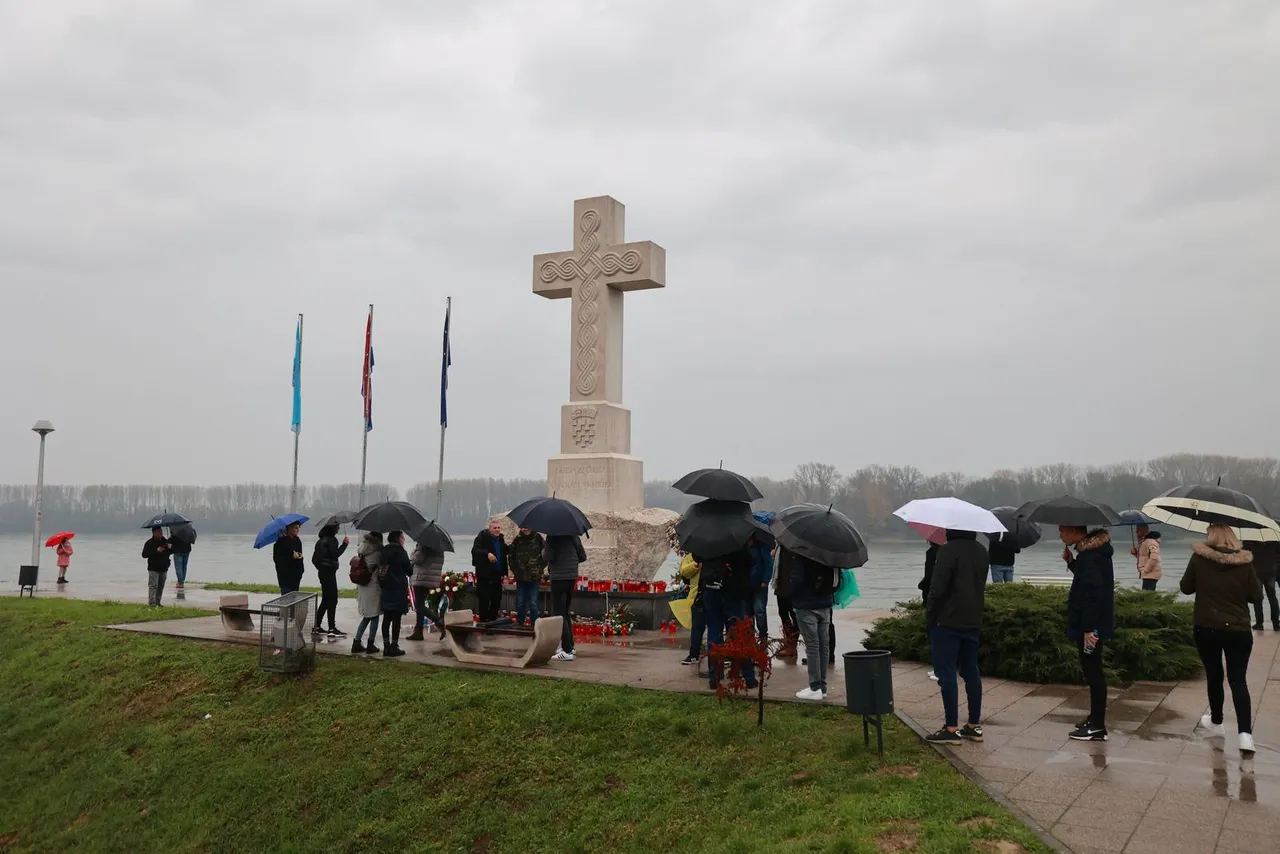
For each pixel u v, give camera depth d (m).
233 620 16.08
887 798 7.21
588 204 19.22
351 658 13.47
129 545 102.12
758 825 7.34
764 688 11.04
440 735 10.52
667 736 9.52
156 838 10.30
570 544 13.29
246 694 12.84
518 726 10.30
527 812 8.88
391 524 13.51
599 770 9.17
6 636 18.11
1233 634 8.50
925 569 12.59
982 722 9.57
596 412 18.52
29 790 12.13
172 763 11.51
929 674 12.16
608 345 18.86
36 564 24.25
